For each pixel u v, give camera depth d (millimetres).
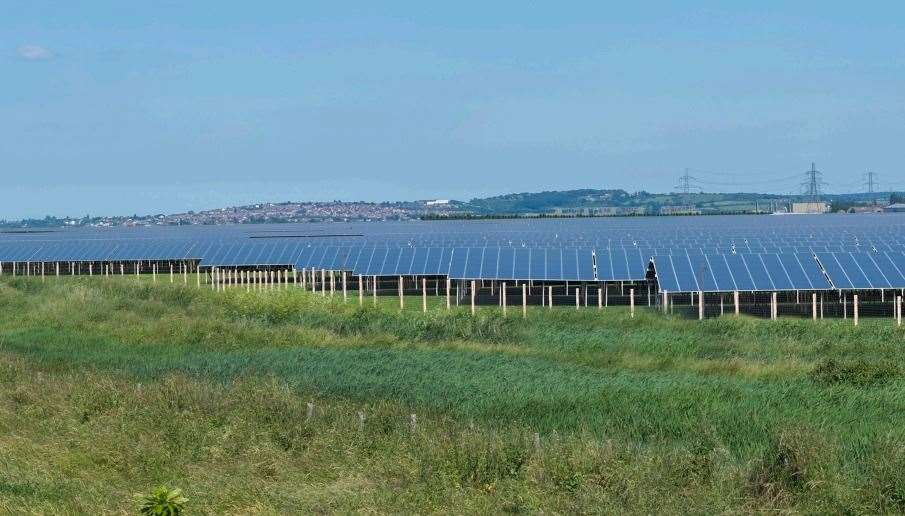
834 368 36531
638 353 43344
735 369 39062
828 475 21781
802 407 30891
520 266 64875
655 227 155500
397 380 37094
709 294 68562
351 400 33344
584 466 22703
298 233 177750
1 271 96000
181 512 19828
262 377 37062
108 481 23203
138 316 57531
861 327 49281
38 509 19969
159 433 27031
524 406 31531
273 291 72062
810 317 60469
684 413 29984
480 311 61156
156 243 99875
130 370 39875
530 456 23828
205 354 44750
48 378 35531
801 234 106625
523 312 58844
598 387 35031
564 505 20906
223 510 21016
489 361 41844
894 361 40094
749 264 59438
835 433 26609
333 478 23672
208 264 82875
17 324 55625
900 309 56531
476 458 23766
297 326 52938
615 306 66875
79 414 29500
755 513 20578
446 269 65688
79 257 94875
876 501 21016
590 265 64750
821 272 58031
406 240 106438
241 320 54906
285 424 27828
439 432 26406
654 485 21891
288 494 21906
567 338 47531
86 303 61469
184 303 63969
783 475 22031
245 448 25906
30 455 24688
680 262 60406
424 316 54625
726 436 26953
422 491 22125
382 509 21000
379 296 74750
